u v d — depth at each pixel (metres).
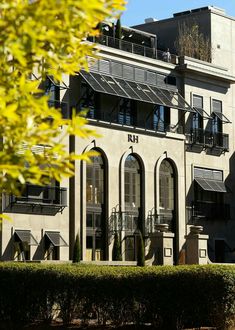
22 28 7.26
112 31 52.31
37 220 44.31
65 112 46.47
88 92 48.31
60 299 19.58
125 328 18.30
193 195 55.31
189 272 17.41
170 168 54.06
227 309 17.02
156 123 53.03
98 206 48.19
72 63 8.85
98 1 7.33
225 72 59.19
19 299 20.39
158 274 17.83
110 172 48.97
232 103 59.97
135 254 49.88
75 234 45.97
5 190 8.09
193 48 58.75
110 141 49.19
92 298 18.88
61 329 18.88
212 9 60.62
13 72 8.13
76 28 8.04
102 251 47.97
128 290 18.23
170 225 53.22
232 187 58.91
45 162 7.81
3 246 42.19
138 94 50.34
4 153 7.51
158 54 55.59
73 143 46.28
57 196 45.50
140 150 51.34
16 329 19.75
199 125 56.62
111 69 50.16
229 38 62.12
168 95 53.66
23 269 20.53
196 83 56.69
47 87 45.50
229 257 57.06
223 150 58.28
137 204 50.94
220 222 57.19
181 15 62.09
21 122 7.46
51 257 44.78
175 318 17.53
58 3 7.27
